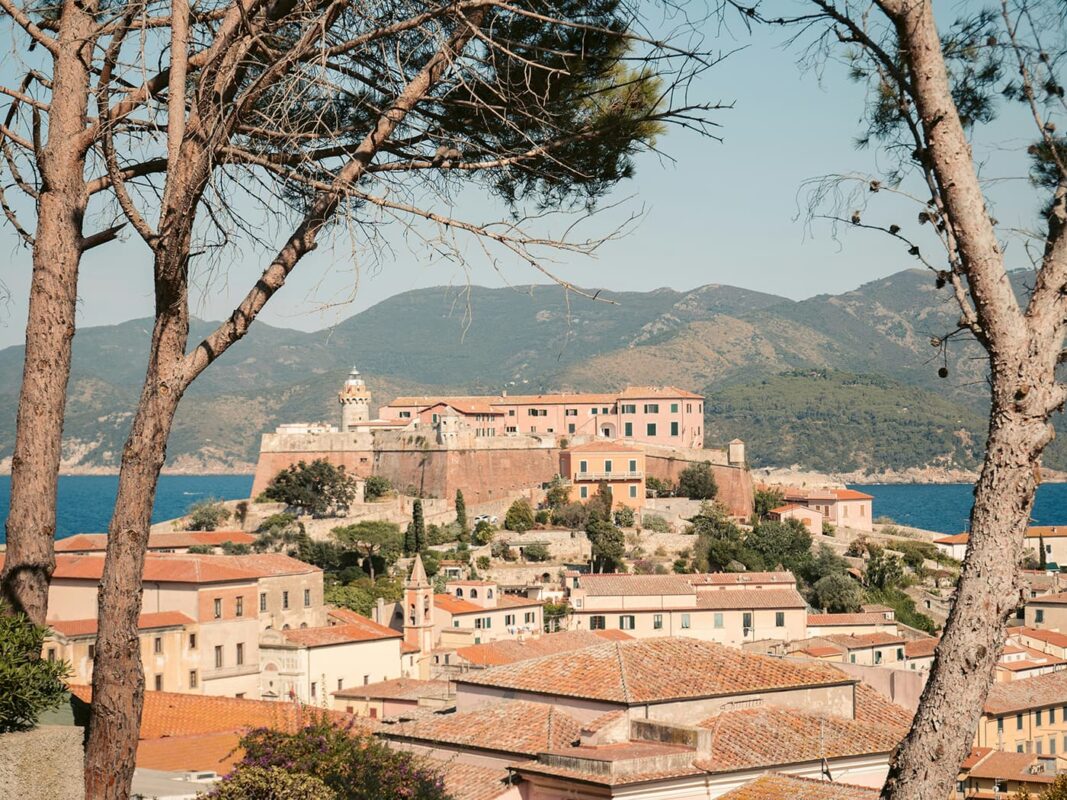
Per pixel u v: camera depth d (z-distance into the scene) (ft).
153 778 91.35
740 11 47.98
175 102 48.88
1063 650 381.81
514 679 125.49
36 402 54.75
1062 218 45.34
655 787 100.94
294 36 54.24
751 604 431.84
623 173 59.98
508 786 104.94
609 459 608.60
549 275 48.39
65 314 55.67
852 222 46.52
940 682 43.68
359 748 84.48
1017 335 44.57
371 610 425.69
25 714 50.83
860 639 386.73
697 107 52.16
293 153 52.70
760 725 115.14
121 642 47.29
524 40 57.00
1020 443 44.06
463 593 448.65
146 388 48.14
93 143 56.29
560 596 474.49
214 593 300.81
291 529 541.75
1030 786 203.72
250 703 153.28
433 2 51.96
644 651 127.03
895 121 51.34
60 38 57.00
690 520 588.50
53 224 55.42
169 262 47.65
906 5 44.88
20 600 53.88
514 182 60.08
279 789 75.15
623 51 57.82
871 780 112.98
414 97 52.60
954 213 44.91
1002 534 43.86
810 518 632.79
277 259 50.31
